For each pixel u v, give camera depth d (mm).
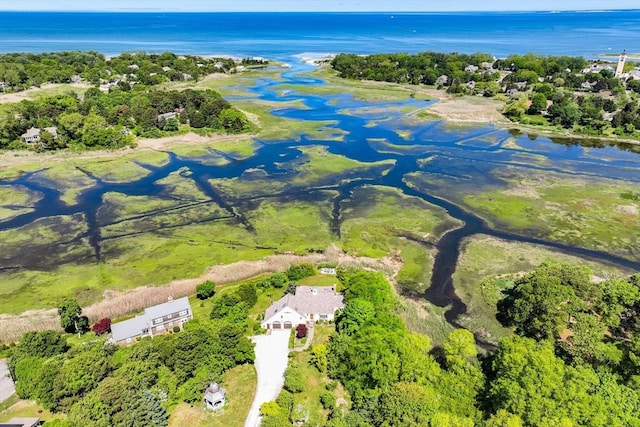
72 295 77375
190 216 103812
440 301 76125
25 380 53938
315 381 57625
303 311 68438
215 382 54875
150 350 57000
